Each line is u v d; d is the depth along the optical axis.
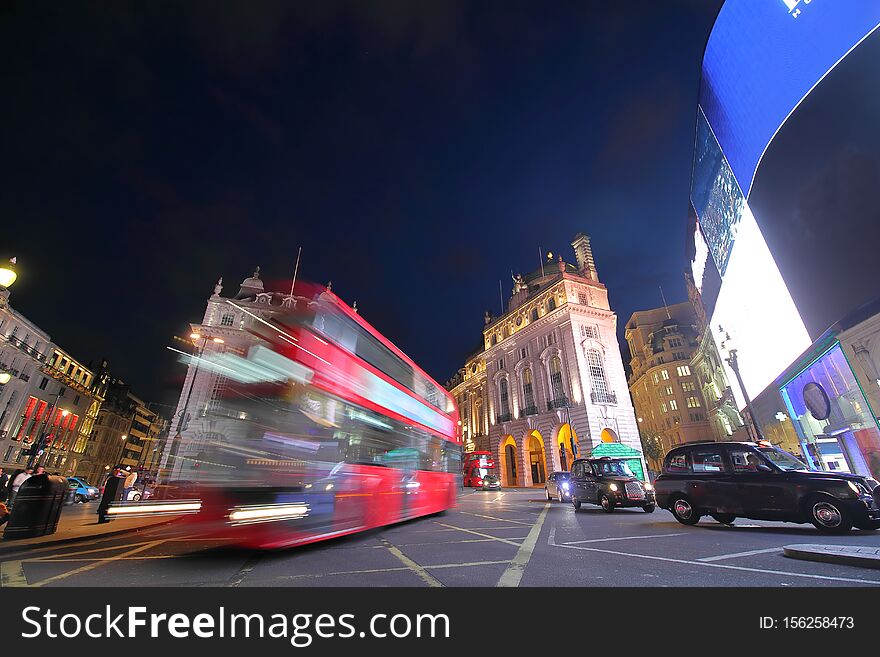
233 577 5.22
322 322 7.87
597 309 39.22
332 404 7.57
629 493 13.33
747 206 21.62
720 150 23.73
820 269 16.67
